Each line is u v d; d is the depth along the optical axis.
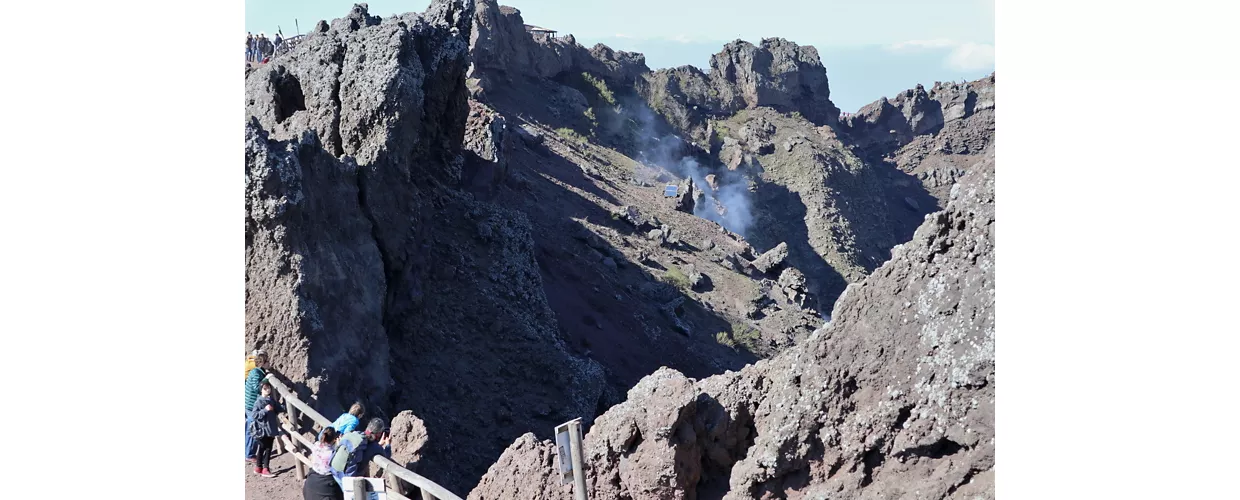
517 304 36.22
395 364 29.98
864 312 11.89
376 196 30.58
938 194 165.75
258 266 23.53
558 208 72.00
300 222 24.05
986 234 10.85
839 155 152.62
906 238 152.12
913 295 11.49
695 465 13.34
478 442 28.95
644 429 13.23
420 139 36.91
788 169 145.50
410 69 32.75
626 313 54.88
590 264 60.72
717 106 160.62
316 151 26.30
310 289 23.73
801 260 130.50
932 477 10.91
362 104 32.06
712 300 70.44
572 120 126.75
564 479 11.97
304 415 20.38
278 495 17.53
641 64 158.12
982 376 10.59
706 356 56.47
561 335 42.25
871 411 11.52
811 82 172.12
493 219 39.50
